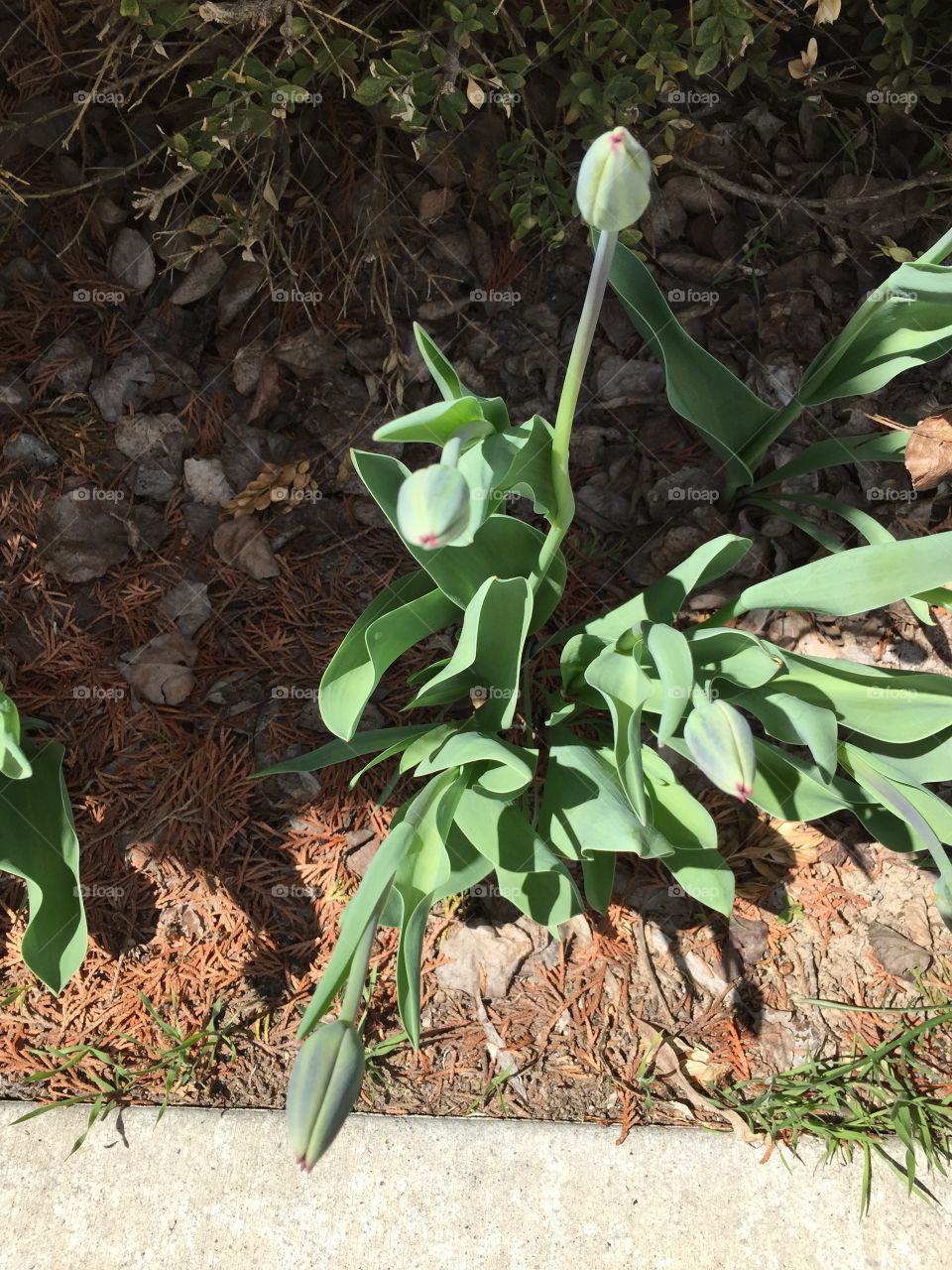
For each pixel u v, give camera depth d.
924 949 0.72
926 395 0.81
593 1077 0.68
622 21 0.77
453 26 0.74
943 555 0.53
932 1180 0.65
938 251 0.54
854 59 0.86
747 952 0.72
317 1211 0.64
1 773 0.63
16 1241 0.63
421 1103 0.67
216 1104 0.67
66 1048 0.68
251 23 0.71
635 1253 0.63
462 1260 0.62
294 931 0.71
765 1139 0.66
